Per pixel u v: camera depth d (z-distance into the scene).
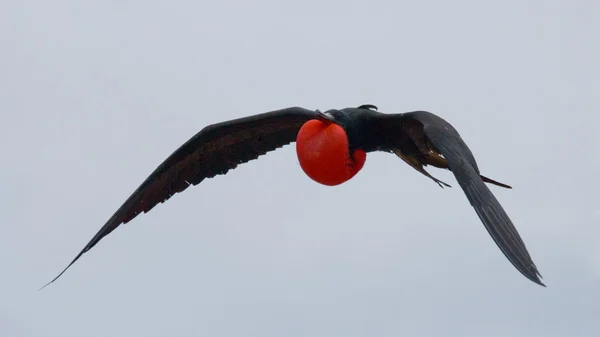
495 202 12.70
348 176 14.24
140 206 15.73
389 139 14.91
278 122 15.48
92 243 15.39
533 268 12.20
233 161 15.80
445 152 13.23
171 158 15.55
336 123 14.17
